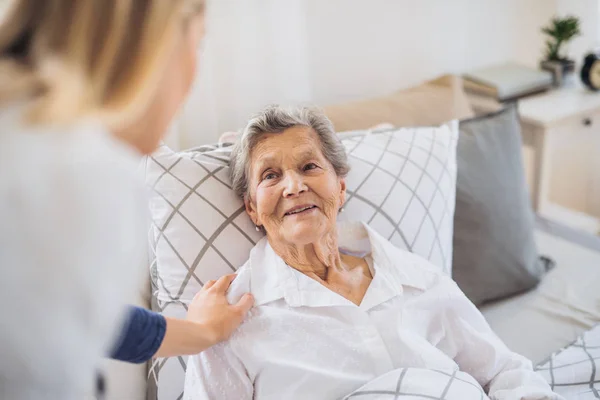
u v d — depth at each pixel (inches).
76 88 22.0
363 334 46.3
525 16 101.5
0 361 22.2
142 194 25.2
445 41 94.2
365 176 57.9
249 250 52.1
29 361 22.1
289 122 47.9
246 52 72.9
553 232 78.5
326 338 45.8
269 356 44.6
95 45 23.1
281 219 47.1
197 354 44.4
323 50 83.5
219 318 43.6
